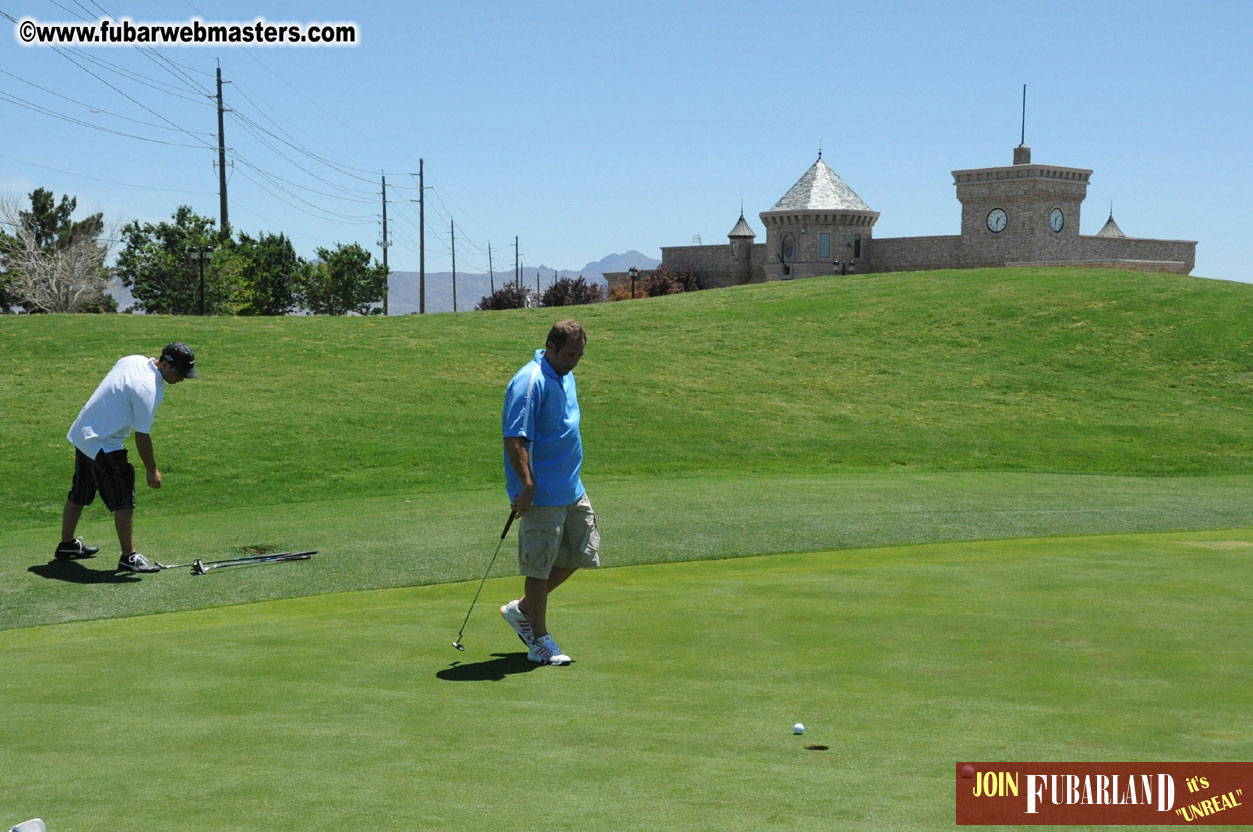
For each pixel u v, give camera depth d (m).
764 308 37.34
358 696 4.84
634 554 9.98
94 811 3.35
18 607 7.98
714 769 3.72
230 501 13.80
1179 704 4.54
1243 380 27.52
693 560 9.73
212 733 4.24
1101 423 23.14
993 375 27.98
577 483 5.86
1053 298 35.78
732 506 13.12
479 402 21.55
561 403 5.76
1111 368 28.66
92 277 64.19
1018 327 32.88
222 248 55.69
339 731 4.25
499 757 3.88
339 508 13.14
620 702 4.68
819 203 70.88
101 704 4.75
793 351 30.52
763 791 3.48
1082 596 7.21
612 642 5.94
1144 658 5.39
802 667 5.28
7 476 14.46
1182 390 26.73
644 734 4.18
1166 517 12.66
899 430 21.48
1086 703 4.56
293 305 66.31
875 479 16.27
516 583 8.66
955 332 32.75
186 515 12.81
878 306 36.59
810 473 17.25
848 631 6.12
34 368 22.91
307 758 3.88
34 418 18.05
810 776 3.63
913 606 6.89
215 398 20.38
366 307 66.88
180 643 6.15
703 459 18.02
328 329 30.73
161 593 8.44
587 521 5.92
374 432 18.27
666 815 3.26
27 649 6.05
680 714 4.48
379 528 11.57
